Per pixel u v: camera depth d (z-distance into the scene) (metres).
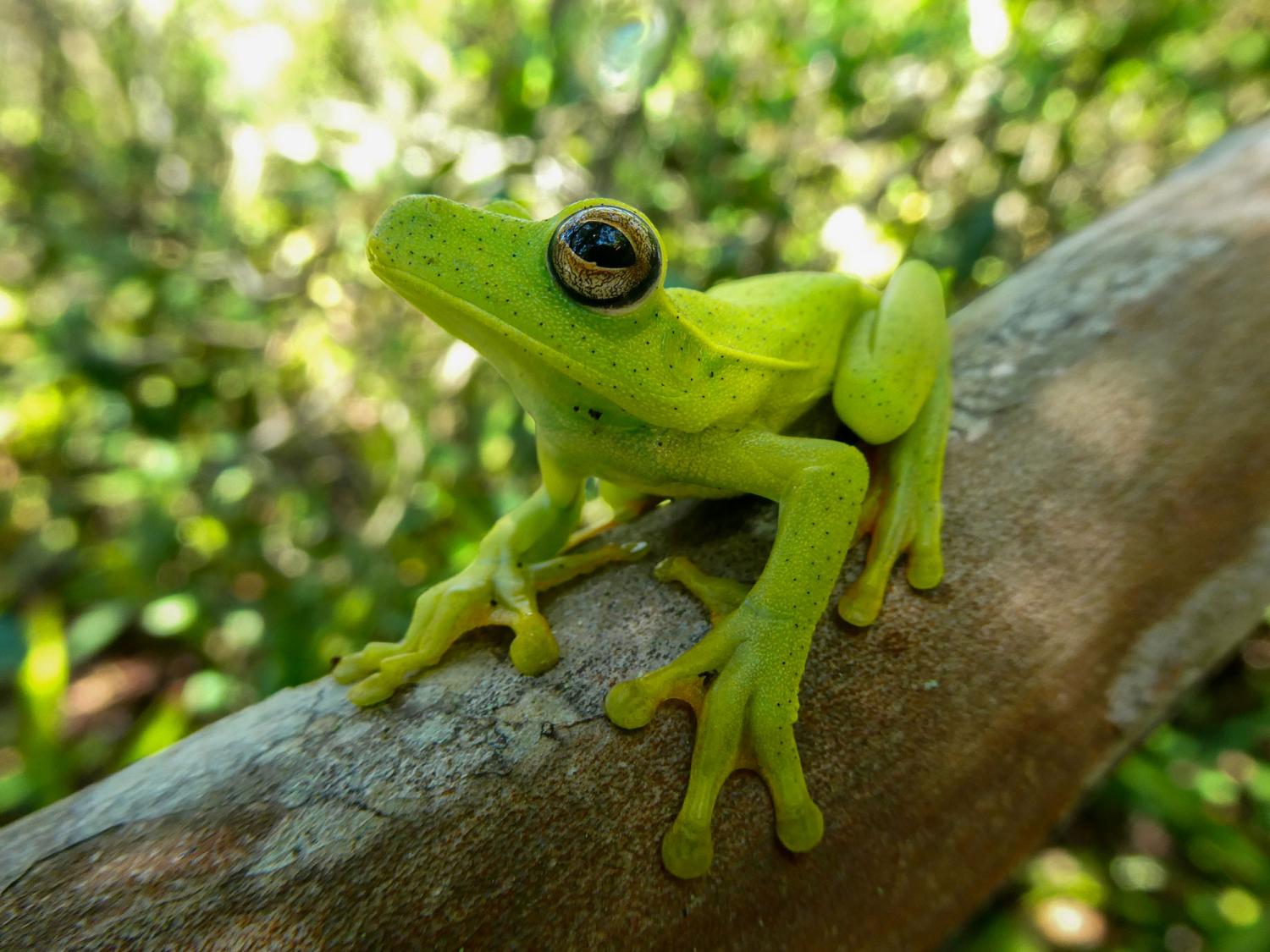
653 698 0.05
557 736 0.05
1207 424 0.07
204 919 0.05
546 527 0.07
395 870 0.05
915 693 0.06
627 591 0.06
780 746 0.05
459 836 0.05
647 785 0.05
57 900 0.05
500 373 0.06
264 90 0.18
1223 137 0.09
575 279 0.05
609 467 0.07
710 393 0.06
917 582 0.06
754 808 0.05
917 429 0.07
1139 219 0.08
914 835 0.06
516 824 0.05
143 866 0.05
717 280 0.15
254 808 0.05
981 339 0.08
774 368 0.06
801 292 0.07
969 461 0.07
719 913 0.05
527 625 0.06
